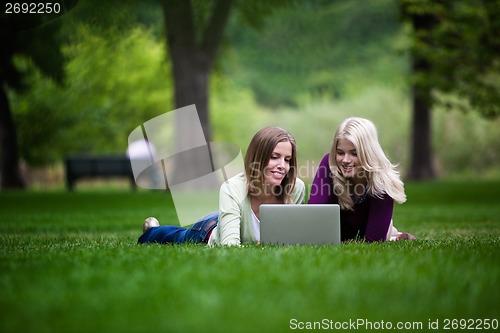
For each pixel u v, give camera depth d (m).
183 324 3.79
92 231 11.90
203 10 28.95
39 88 41.34
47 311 4.12
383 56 56.66
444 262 5.72
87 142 46.81
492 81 29.25
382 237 7.76
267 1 29.81
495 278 5.07
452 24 22.08
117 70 42.88
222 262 5.64
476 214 15.85
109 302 4.32
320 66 56.94
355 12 56.19
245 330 3.69
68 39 26.95
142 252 6.53
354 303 4.34
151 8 32.53
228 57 34.84
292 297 4.40
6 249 7.89
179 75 26.67
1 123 32.50
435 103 24.39
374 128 7.59
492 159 45.78
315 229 7.25
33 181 45.38
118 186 44.75
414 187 30.00
